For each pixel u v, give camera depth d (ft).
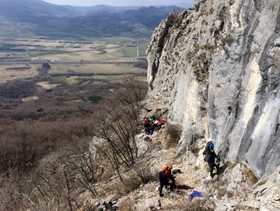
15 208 112.78
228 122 67.31
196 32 95.04
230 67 69.00
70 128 245.24
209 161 64.85
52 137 230.68
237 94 65.72
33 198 111.24
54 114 327.47
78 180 109.09
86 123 240.12
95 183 103.81
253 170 56.70
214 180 64.18
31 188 125.08
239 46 66.90
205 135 79.30
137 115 128.26
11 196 123.44
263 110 57.41
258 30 61.67
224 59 71.10
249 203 51.67
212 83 74.13
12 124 287.48
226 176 62.49
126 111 134.72
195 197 63.41
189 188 69.41
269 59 56.49
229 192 58.70
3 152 196.54
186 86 91.09
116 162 102.78
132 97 155.02
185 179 73.51
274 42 55.88
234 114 65.98
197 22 103.96
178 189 70.08
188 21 123.13
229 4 73.87
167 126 104.83
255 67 61.67
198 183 69.56
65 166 119.14
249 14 65.62
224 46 71.92
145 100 142.00
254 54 62.13
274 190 49.52
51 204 95.61
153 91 140.97
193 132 82.74
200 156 76.54
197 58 86.22
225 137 67.26
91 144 139.95
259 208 49.44
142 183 82.02
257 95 59.47
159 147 97.96
